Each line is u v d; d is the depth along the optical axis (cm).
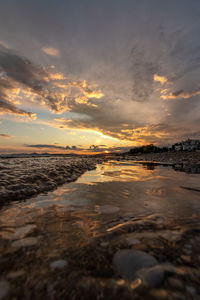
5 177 303
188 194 274
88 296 72
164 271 86
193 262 94
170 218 166
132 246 112
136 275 84
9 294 72
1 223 153
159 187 333
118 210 192
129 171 680
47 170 437
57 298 70
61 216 172
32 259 97
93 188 322
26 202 224
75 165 728
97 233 133
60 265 92
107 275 84
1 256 99
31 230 138
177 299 69
